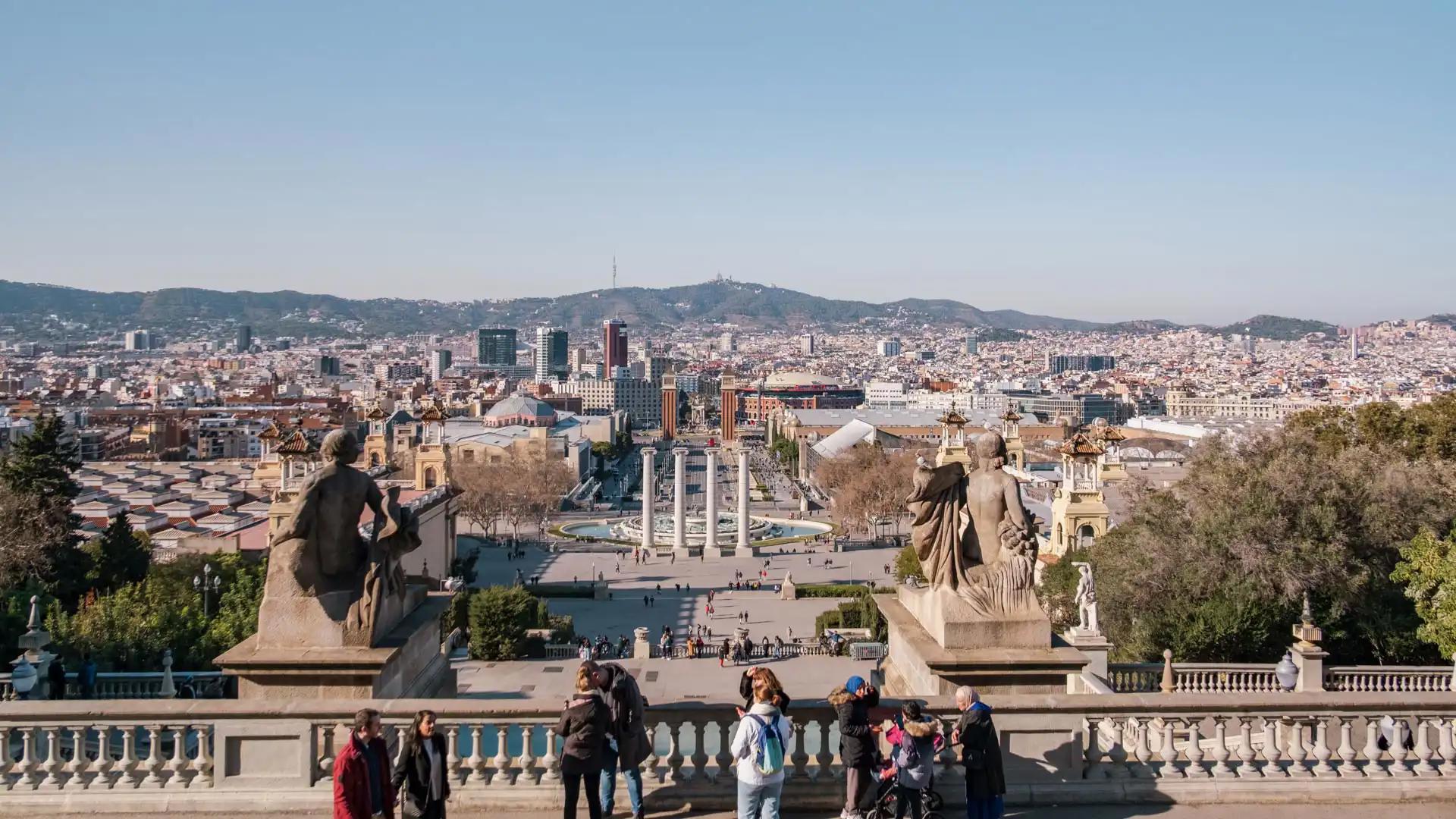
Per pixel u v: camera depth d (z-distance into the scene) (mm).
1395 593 66000
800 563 192750
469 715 24984
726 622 137250
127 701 24906
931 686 26875
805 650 109062
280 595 26359
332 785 24297
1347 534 67500
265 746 24641
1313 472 69312
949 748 25328
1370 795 25609
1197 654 64062
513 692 89188
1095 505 109375
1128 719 30172
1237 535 66875
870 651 105125
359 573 27156
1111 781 25453
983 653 26625
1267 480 69500
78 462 123500
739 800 23328
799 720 25797
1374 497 68500
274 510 113188
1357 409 108062
